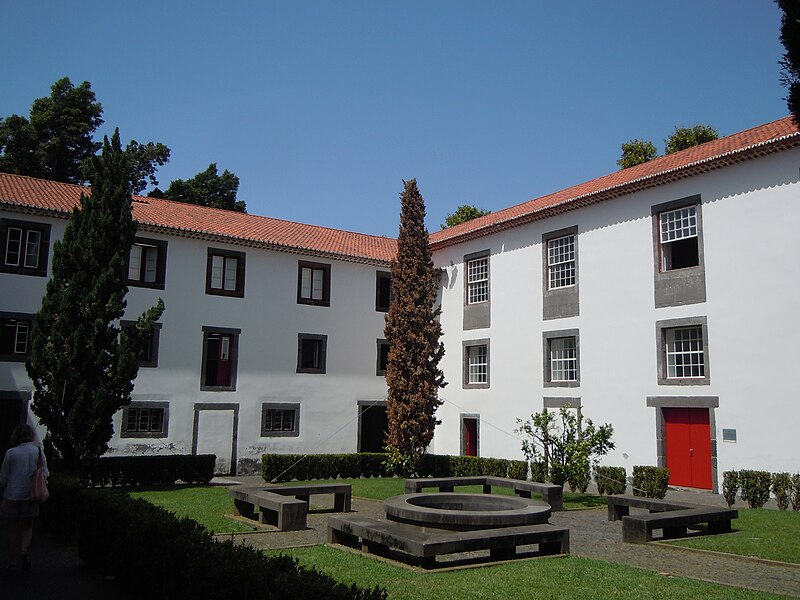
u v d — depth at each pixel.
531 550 10.18
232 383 23.47
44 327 15.94
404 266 22.97
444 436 26.03
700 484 17.22
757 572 8.48
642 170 21.70
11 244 19.98
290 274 25.22
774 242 16.17
